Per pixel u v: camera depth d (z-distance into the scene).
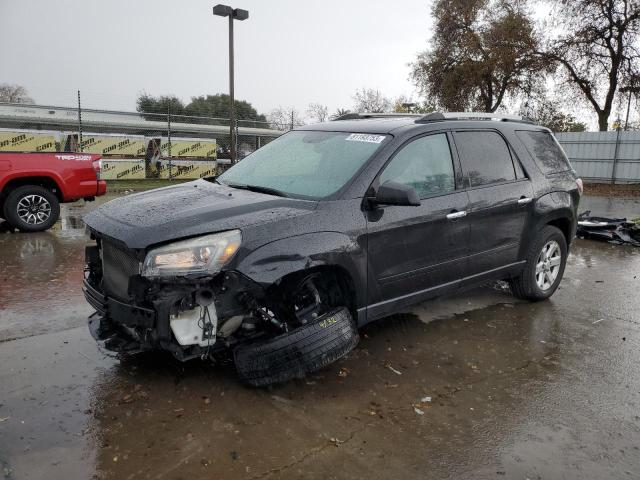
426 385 3.62
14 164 8.77
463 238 4.39
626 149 22.70
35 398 3.29
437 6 29.92
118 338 3.39
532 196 5.02
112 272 3.42
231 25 17.97
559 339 4.51
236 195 3.78
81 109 18.41
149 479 2.59
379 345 4.27
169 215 3.32
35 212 9.01
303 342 3.27
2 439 2.86
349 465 2.74
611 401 3.47
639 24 25.09
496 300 5.53
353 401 3.38
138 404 3.26
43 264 6.64
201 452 2.81
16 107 19.02
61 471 2.62
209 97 37.19
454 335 4.53
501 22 27.09
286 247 3.29
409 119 4.53
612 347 4.36
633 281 6.42
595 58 26.31
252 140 25.36
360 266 3.67
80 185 9.38
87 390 3.41
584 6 25.69
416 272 4.08
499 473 2.71
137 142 20.02
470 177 4.51
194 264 3.07
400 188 3.56
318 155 4.23
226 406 3.26
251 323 3.44
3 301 5.12
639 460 2.86
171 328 3.10
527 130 5.35
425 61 30.62
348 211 3.63
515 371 3.88
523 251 5.08
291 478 2.63
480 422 3.18
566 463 2.81
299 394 3.44
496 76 28.41
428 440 2.98
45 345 4.09
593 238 9.17
